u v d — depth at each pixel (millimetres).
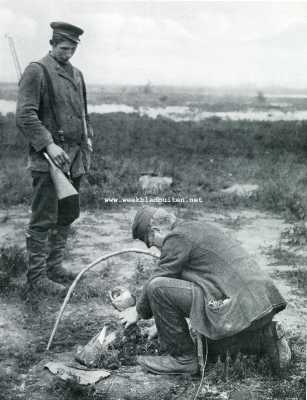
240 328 2904
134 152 13273
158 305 3090
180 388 2988
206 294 3023
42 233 4445
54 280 4801
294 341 3604
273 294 3035
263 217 7695
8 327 3838
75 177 4664
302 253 5891
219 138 16188
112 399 2873
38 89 4285
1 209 7883
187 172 10570
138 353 3389
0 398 2871
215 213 7906
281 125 18703
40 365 3270
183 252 3096
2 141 12336
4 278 4656
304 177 10148
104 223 7199
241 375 3066
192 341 3197
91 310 4188
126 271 5227
